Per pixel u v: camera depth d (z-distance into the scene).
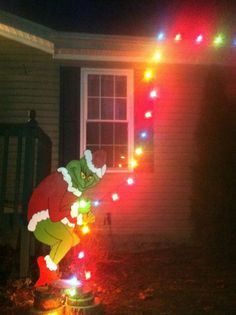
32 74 4.71
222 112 4.27
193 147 4.83
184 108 4.88
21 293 2.81
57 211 2.53
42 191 2.53
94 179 2.67
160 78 4.88
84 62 4.81
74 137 4.74
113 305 2.73
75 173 2.61
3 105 4.67
